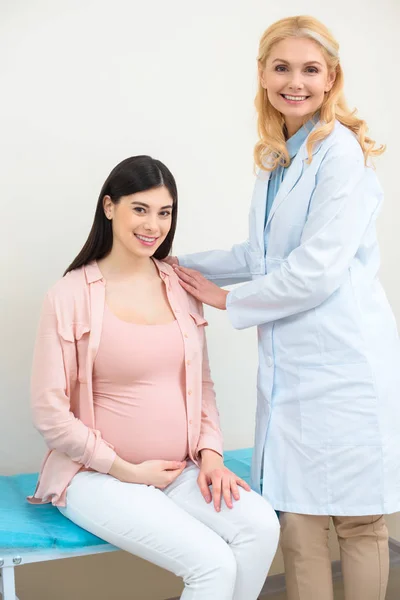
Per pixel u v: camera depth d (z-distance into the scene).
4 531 1.76
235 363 2.68
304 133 1.93
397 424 1.88
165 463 1.84
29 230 2.34
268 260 1.97
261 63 1.92
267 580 2.62
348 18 2.78
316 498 1.85
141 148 2.48
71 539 1.75
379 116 2.87
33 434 2.40
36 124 2.32
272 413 1.94
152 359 1.86
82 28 2.36
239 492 1.82
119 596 2.51
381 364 1.87
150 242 1.90
